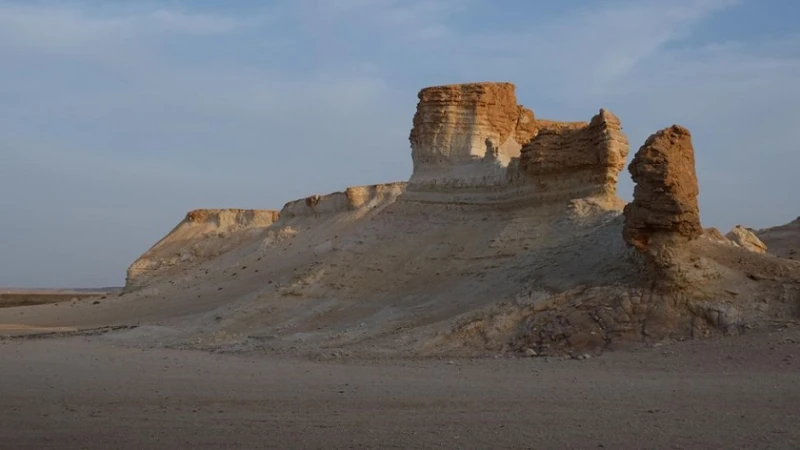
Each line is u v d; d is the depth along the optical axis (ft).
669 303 86.53
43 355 106.73
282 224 236.84
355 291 126.52
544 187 122.83
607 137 115.14
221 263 230.27
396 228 137.49
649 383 66.95
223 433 52.95
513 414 56.54
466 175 138.41
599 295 90.43
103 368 90.94
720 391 62.03
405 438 50.03
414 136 147.13
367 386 71.05
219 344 113.91
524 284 101.55
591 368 76.13
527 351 85.81
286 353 99.35
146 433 53.67
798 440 46.55
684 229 86.99
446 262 124.06
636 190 88.79
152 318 171.42
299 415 58.59
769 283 87.35
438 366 82.43
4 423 58.34
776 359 72.23
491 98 144.56
